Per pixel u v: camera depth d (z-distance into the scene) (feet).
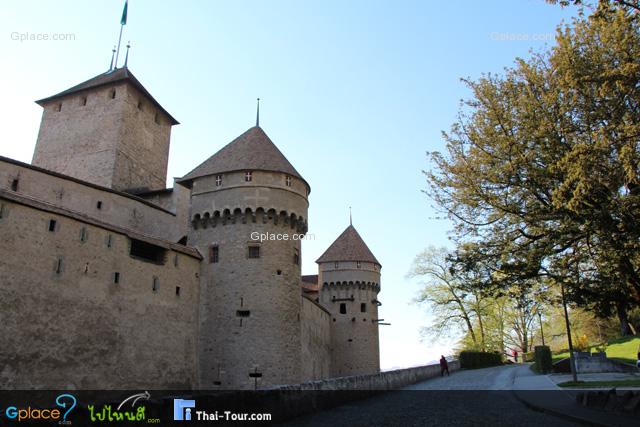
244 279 114.21
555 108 63.72
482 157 70.38
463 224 73.87
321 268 207.41
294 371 114.01
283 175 123.65
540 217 63.72
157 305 103.50
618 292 63.77
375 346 200.64
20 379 75.31
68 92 165.27
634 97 54.39
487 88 70.64
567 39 63.16
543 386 96.89
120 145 154.81
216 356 110.52
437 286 209.26
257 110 140.15
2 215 77.66
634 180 52.75
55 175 111.45
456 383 123.44
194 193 124.67
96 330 88.84
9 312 75.61
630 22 51.55
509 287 72.69
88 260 90.17
